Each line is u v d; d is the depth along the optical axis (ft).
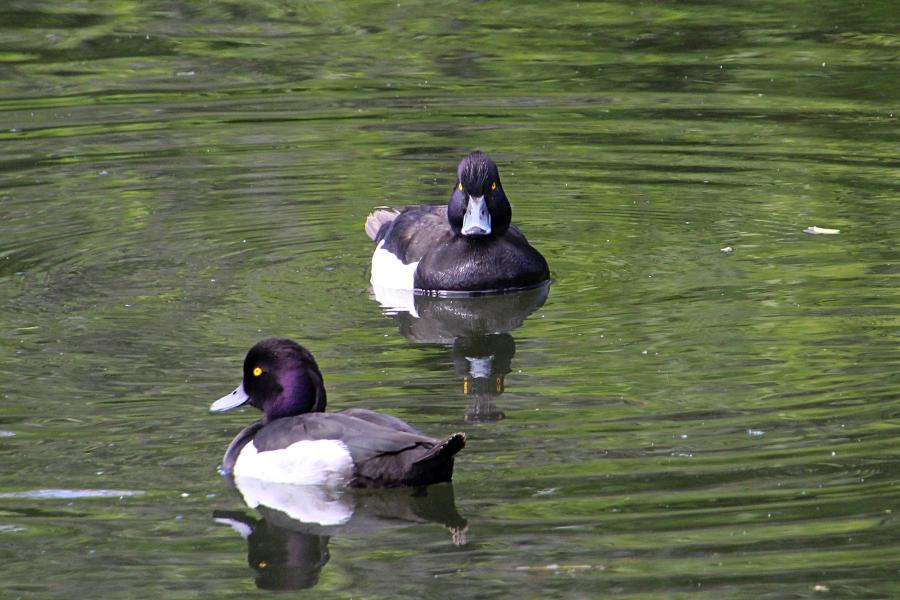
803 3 90.12
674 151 64.08
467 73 77.15
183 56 80.53
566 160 63.31
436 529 31.40
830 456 33.81
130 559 29.89
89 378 40.09
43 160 63.05
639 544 29.94
